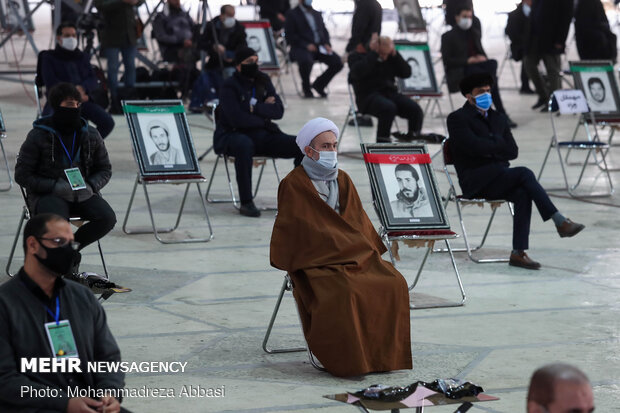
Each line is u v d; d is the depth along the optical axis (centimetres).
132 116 2369
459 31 3966
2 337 1005
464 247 2347
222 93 2619
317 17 4994
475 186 2177
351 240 1555
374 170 1889
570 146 2914
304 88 5000
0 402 1009
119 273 2053
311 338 1489
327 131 1597
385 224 1856
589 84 3077
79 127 1911
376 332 1500
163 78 4403
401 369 1512
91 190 1938
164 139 2378
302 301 1534
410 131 3419
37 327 1018
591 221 2616
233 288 1964
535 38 4550
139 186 2984
